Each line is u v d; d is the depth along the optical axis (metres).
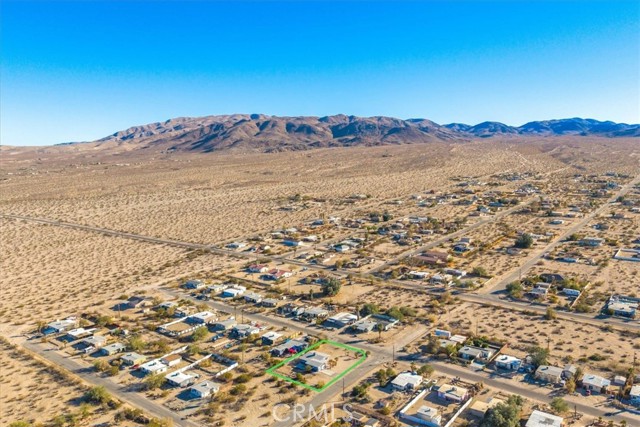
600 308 92.69
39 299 107.19
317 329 87.19
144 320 93.31
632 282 106.12
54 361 77.19
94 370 74.12
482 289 105.19
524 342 79.25
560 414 59.16
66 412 62.47
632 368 69.00
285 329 87.44
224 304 100.75
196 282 112.50
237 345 81.38
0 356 78.88
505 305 95.75
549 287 103.62
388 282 111.62
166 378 69.56
